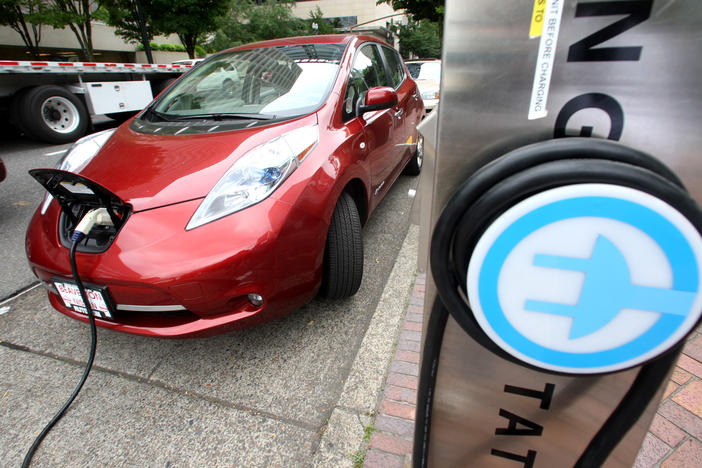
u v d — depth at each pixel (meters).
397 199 3.61
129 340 1.96
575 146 0.48
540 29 0.49
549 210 0.48
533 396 0.73
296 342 1.89
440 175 0.59
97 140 2.29
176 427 1.49
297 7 44.19
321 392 1.62
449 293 0.58
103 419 1.54
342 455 1.34
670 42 0.47
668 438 1.25
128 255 1.45
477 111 0.55
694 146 0.51
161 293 1.44
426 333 0.73
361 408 1.51
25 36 13.56
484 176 0.50
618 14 0.47
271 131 1.83
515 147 0.56
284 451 1.38
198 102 2.32
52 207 1.77
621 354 0.55
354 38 2.76
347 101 2.21
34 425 1.53
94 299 1.54
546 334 0.55
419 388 0.77
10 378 1.75
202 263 1.42
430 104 7.44
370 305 2.14
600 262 0.49
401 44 34.91
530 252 0.51
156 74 7.79
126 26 14.31
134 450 1.42
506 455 0.81
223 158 1.66
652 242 0.47
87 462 1.38
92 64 6.19
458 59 0.53
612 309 0.52
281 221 1.54
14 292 2.40
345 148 1.95
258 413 1.53
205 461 1.37
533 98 0.53
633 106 0.51
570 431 0.74
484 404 0.76
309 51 2.53
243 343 1.90
